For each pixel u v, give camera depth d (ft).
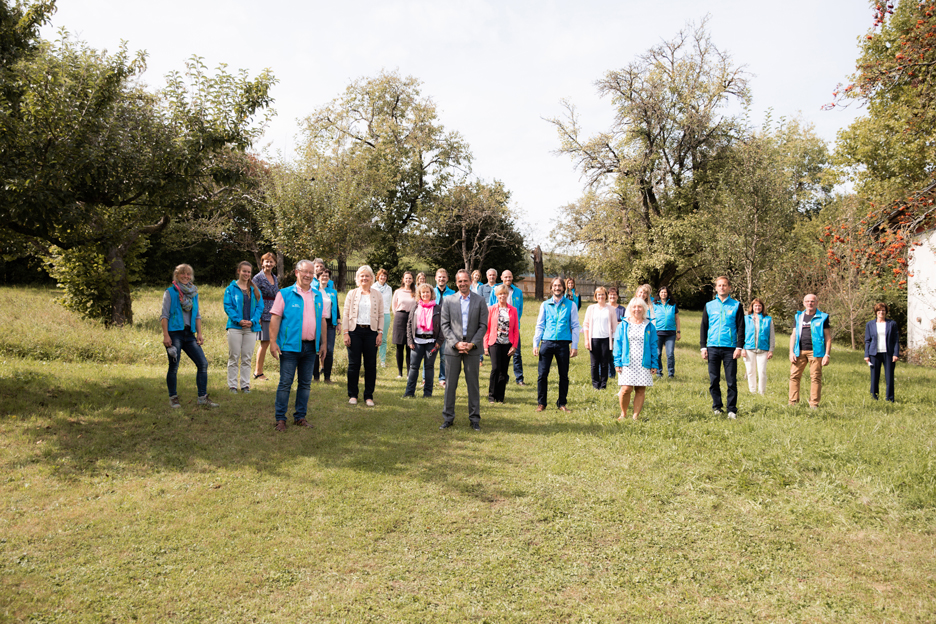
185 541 11.94
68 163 21.56
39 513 12.93
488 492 15.08
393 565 11.33
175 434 18.76
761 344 30.50
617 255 80.84
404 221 127.44
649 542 12.56
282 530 12.62
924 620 9.72
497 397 26.50
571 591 10.57
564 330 24.63
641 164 79.05
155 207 25.88
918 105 36.42
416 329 26.55
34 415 19.31
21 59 25.11
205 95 25.11
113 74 23.71
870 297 65.26
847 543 12.67
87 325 41.29
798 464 17.48
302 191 83.76
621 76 80.48
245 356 25.54
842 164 64.80
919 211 31.55
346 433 19.85
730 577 11.17
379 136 120.47
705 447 19.06
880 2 29.12
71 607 9.57
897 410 26.99
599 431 20.95
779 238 47.32
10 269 87.45
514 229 136.67
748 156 48.42
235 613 9.59
